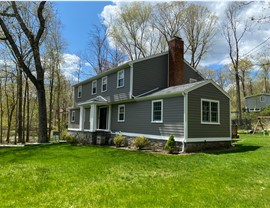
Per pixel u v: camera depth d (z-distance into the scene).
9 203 4.30
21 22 16.45
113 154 10.07
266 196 4.73
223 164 7.64
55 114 38.84
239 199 4.55
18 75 23.33
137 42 31.02
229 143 12.63
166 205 4.22
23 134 25.19
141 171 6.82
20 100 23.22
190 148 10.80
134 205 4.22
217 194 4.84
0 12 16.20
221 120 12.45
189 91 11.09
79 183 5.60
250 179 5.98
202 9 28.28
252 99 39.66
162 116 12.30
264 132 21.16
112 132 16.64
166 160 8.41
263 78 46.50
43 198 4.58
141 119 13.98
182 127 10.94
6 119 37.31
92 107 16.88
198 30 28.59
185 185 5.45
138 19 30.41
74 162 8.23
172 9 29.14
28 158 9.31
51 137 29.36
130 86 14.85
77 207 4.11
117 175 6.34
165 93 12.14
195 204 4.27
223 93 12.77
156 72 15.97
